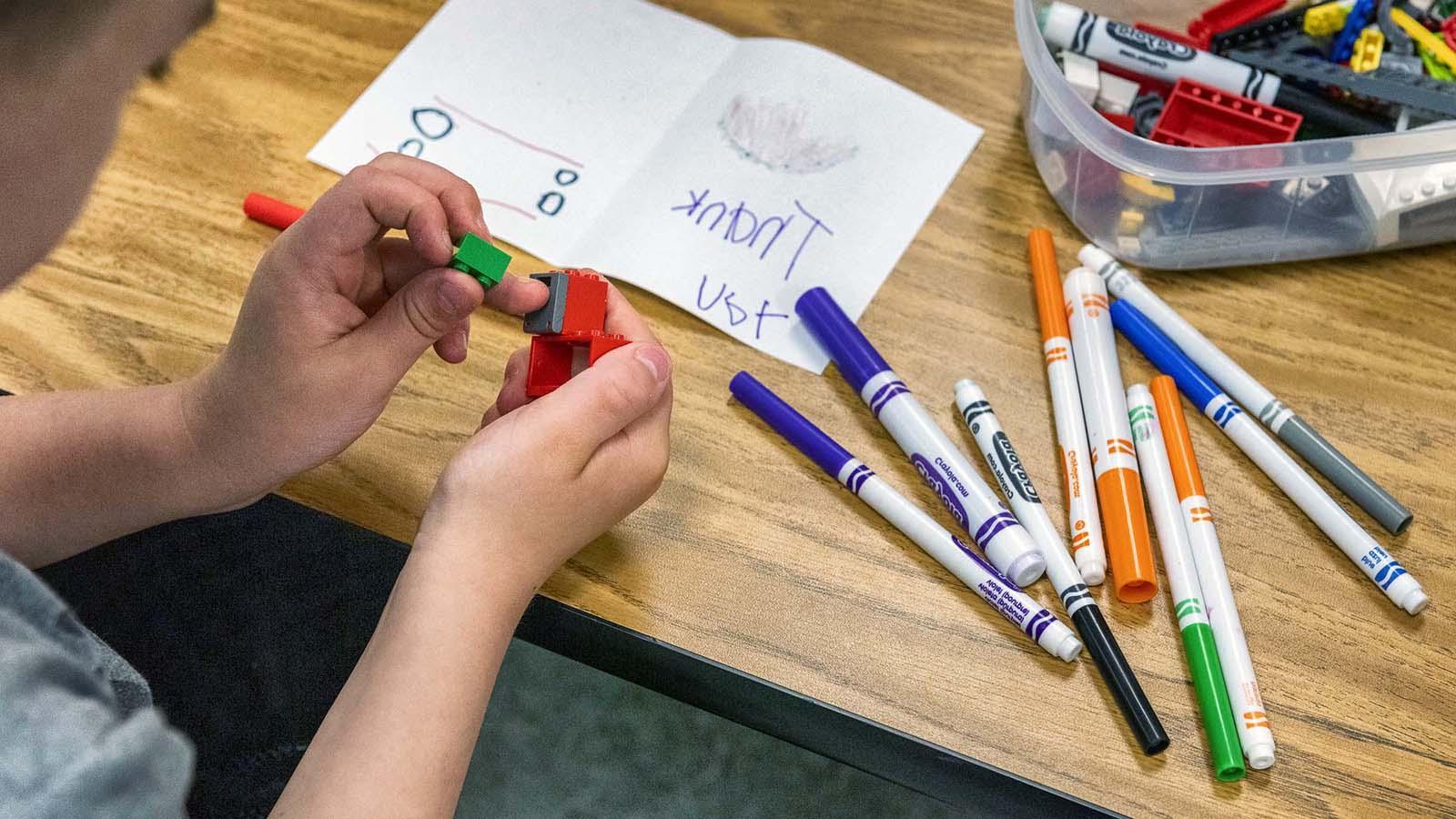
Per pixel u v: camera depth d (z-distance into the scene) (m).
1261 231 0.66
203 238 0.70
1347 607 0.56
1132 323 0.64
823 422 0.63
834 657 0.55
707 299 0.67
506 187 0.72
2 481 0.54
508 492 0.48
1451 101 0.65
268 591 0.68
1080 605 0.55
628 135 0.74
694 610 0.57
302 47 0.78
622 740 1.09
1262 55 0.69
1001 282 0.68
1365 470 0.60
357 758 0.43
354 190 0.50
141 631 0.68
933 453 0.60
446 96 0.76
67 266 0.68
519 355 0.58
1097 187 0.66
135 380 0.64
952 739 0.53
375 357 0.53
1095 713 0.54
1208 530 0.58
